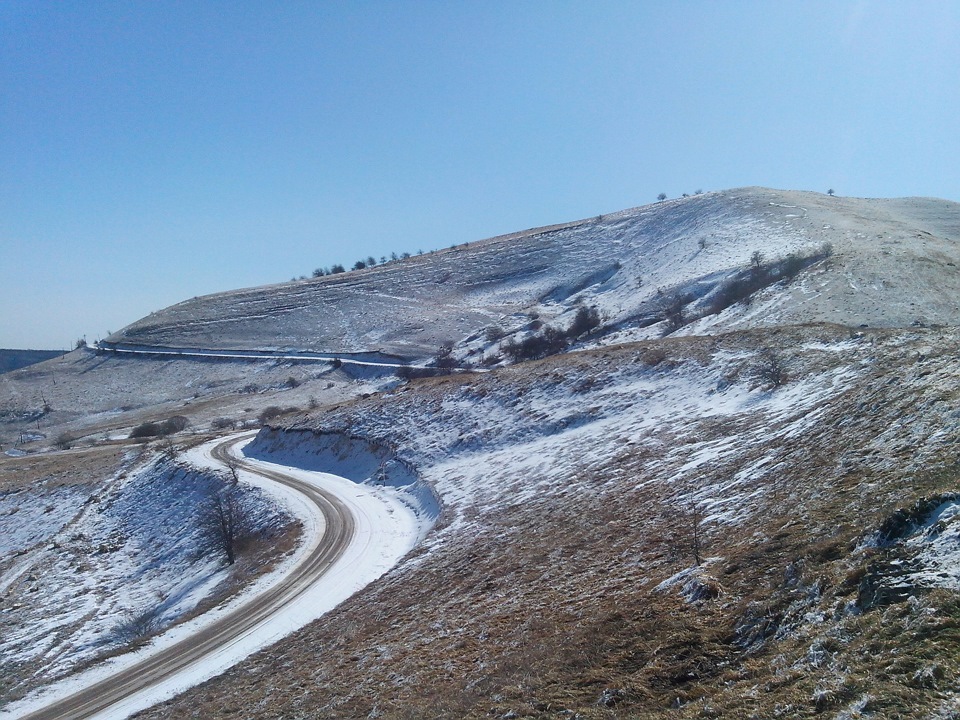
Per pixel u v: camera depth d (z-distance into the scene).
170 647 24.33
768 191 126.75
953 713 6.31
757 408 27.14
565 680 10.84
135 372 128.88
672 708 8.87
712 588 12.05
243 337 138.00
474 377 50.66
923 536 9.60
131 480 56.72
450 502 32.31
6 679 27.33
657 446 27.30
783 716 7.43
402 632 17.59
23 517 55.19
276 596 27.44
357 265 197.75
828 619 9.20
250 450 58.75
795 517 13.76
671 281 84.94
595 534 19.81
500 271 146.12
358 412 52.31
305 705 14.35
